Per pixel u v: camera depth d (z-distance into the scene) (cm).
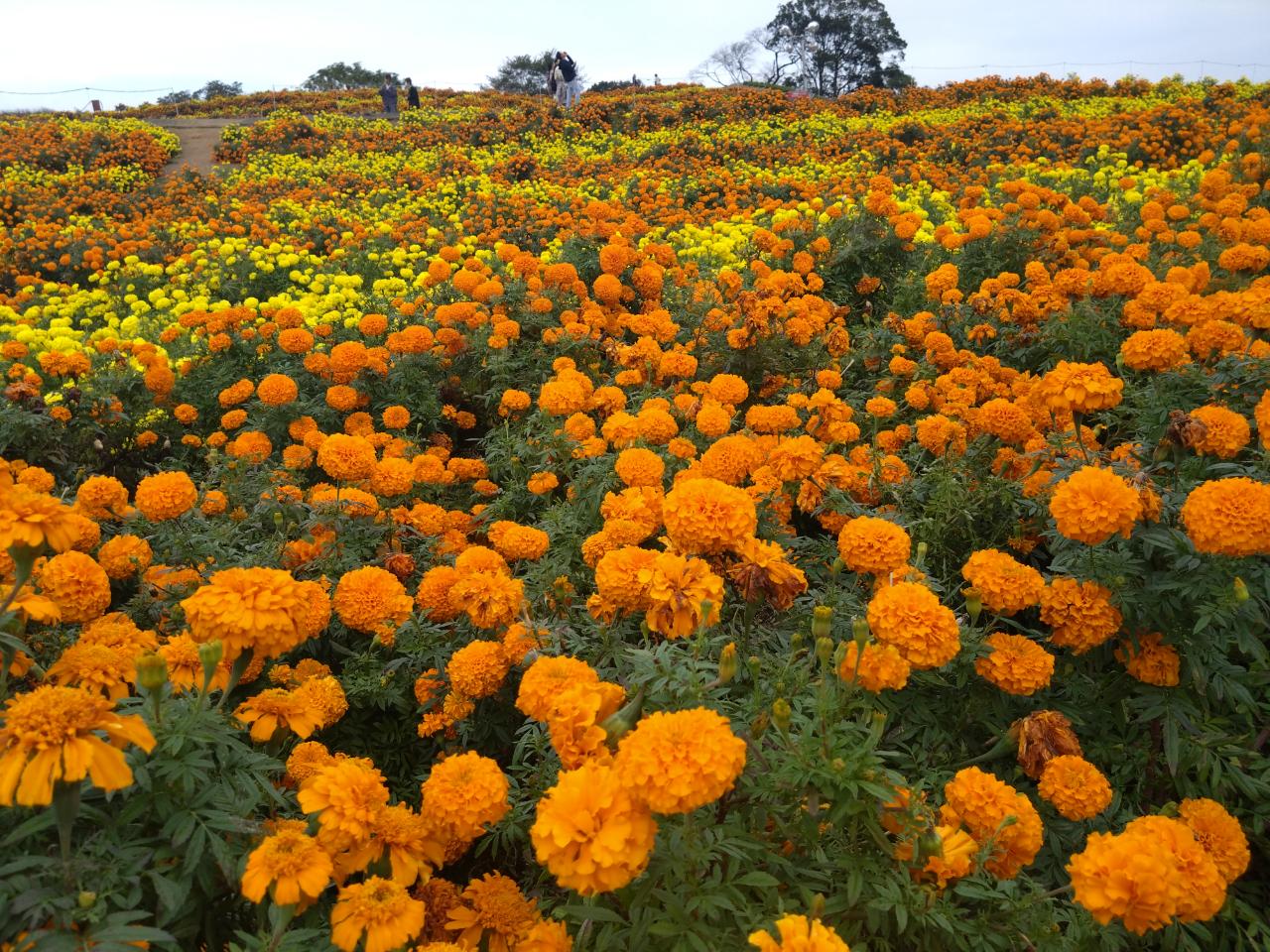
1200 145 1484
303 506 421
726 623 338
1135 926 204
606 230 874
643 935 193
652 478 411
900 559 311
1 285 1194
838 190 1418
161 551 403
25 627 264
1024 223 832
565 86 3048
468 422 681
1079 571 314
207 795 202
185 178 2016
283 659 361
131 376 670
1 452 550
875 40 6188
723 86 3809
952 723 312
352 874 231
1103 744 312
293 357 722
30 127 2558
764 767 217
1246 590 282
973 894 214
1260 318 453
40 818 181
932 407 582
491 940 223
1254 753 287
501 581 328
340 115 3183
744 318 677
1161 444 359
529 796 264
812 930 167
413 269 1151
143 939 166
